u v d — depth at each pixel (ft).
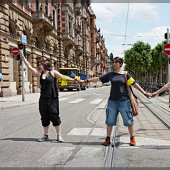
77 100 45.60
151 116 24.54
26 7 64.34
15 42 57.67
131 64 181.57
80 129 18.30
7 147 13.17
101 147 12.96
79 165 10.07
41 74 14.40
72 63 120.06
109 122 13.29
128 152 12.04
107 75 13.43
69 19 108.58
